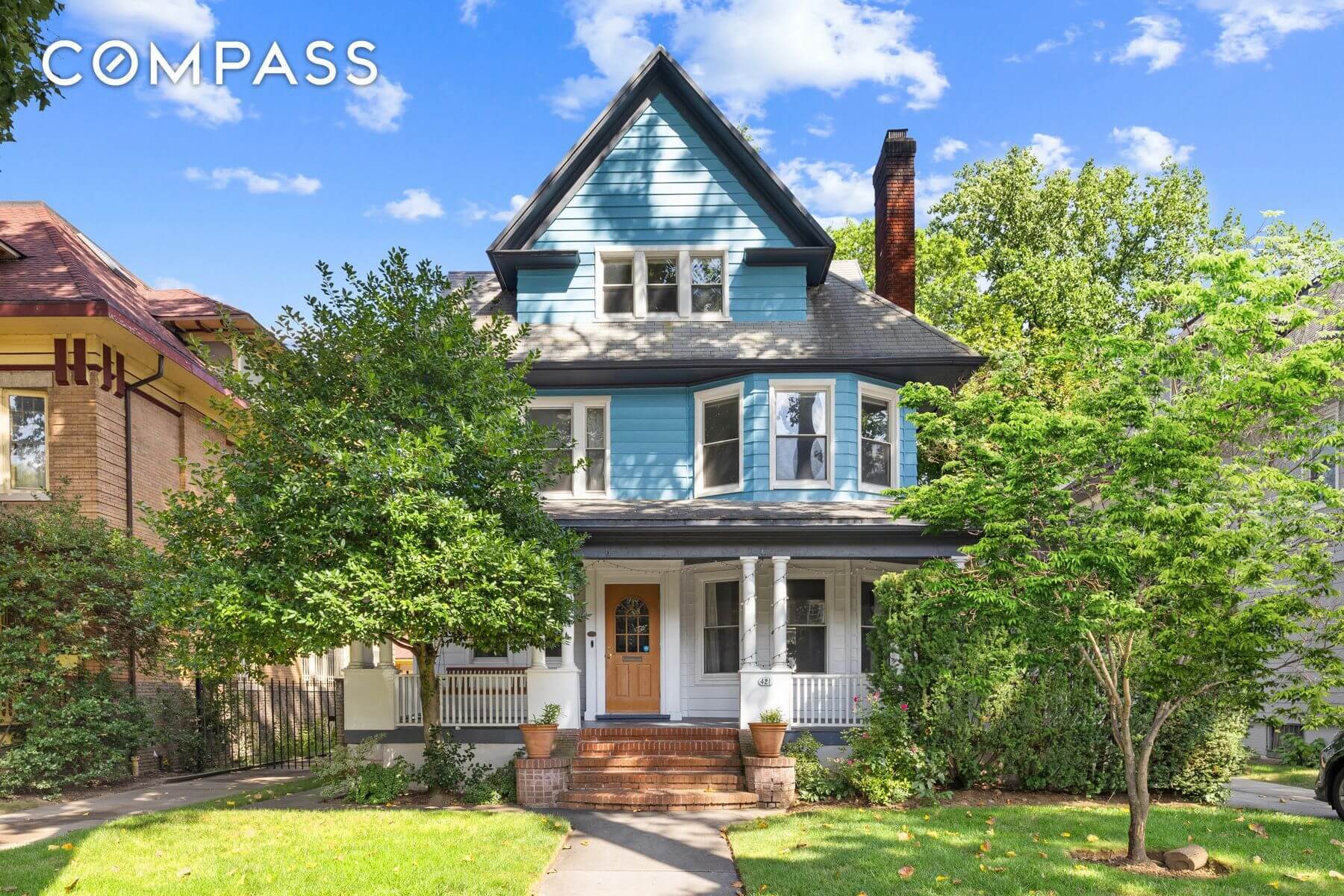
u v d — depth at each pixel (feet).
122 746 50.31
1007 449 32.42
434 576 39.45
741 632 58.70
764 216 62.69
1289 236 30.76
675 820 40.68
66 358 53.42
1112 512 30.09
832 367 58.90
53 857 31.14
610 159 63.16
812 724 52.03
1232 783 52.11
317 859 30.76
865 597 60.59
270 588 40.11
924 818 38.34
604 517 54.29
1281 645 29.50
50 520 49.08
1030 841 33.65
